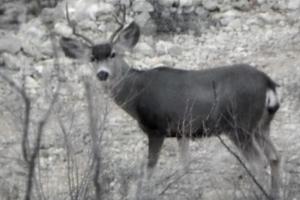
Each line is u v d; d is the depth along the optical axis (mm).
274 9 33219
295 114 24484
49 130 21281
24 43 29719
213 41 31234
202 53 30234
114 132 23125
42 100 24234
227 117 19969
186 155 20141
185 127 20141
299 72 27719
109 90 20125
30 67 28016
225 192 16953
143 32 31328
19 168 18250
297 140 22062
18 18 30922
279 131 23047
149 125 20766
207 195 18250
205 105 20047
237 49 30484
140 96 20734
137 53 29844
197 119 20156
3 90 26078
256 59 29469
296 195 17234
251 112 19938
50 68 26344
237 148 20078
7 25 30828
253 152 19844
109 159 17094
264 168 19891
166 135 20562
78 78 23656
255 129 20141
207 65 29312
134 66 28844
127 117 24734
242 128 19906
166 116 20406
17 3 31125
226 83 19984
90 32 30906
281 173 18828
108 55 21047
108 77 20781
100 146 14812
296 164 19484
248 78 19969
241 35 31609
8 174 17922
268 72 28078
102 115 19641
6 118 22125
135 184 17797
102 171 15859
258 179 18516
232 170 19109
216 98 19359
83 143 18484
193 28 31969
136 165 19125
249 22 32375
